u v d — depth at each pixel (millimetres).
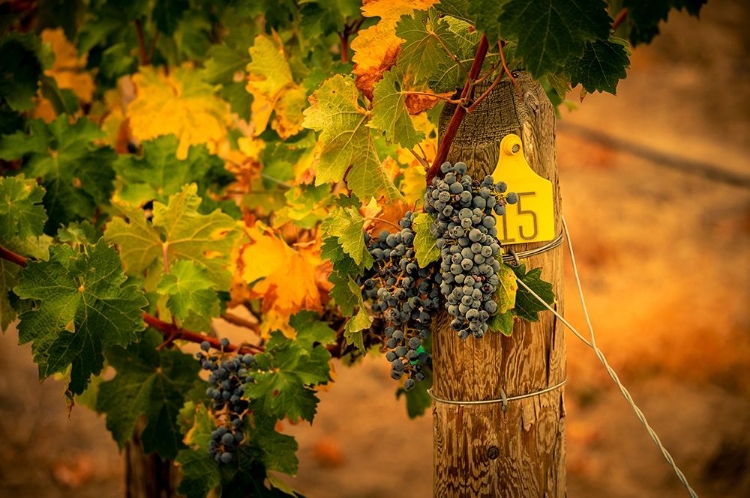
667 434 7637
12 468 7152
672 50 15078
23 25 3613
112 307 2088
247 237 2615
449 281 1850
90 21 3412
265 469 2424
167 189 2797
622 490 7070
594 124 13102
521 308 1963
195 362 2705
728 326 8758
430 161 2482
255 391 2346
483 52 1871
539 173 1995
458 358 2033
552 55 1651
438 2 1986
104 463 7316
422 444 7887
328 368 2396
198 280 2463
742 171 11641
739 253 10125
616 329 8969
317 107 1986
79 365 2080
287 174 3012
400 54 1996
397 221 2174
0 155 2738
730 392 8094
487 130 1977
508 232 1969
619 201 11398
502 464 2039
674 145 12383
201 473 2396
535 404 2043
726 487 7016
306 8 2590
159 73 3303
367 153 2062
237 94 3148
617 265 10148
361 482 7312
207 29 3486
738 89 13789
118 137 3562
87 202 2750
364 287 2107
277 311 2600
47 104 3467
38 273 2061
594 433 7742
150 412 2699
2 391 8008
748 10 15844
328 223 1988
